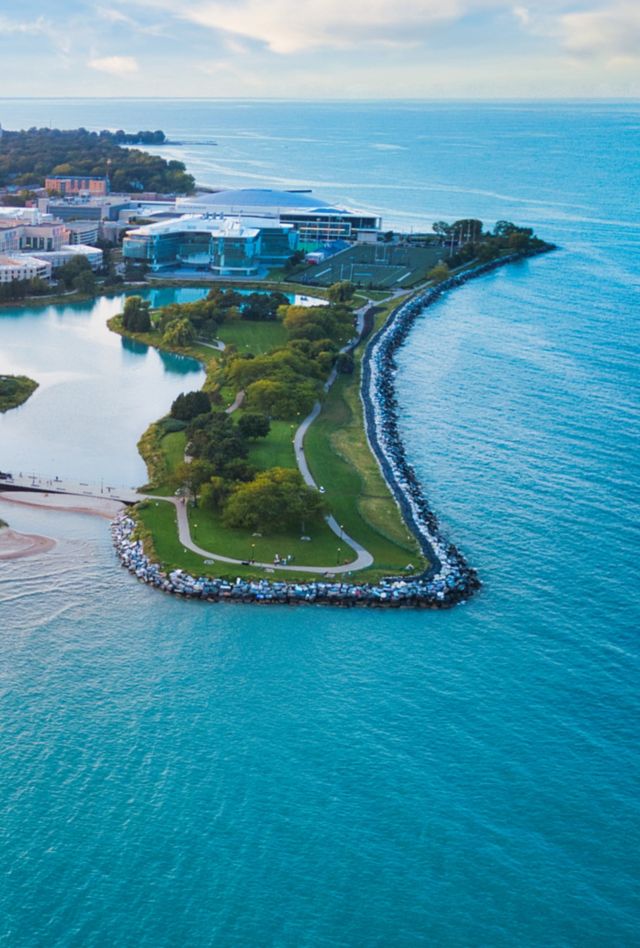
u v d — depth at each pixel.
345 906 182.75
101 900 182.50
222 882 186.62
